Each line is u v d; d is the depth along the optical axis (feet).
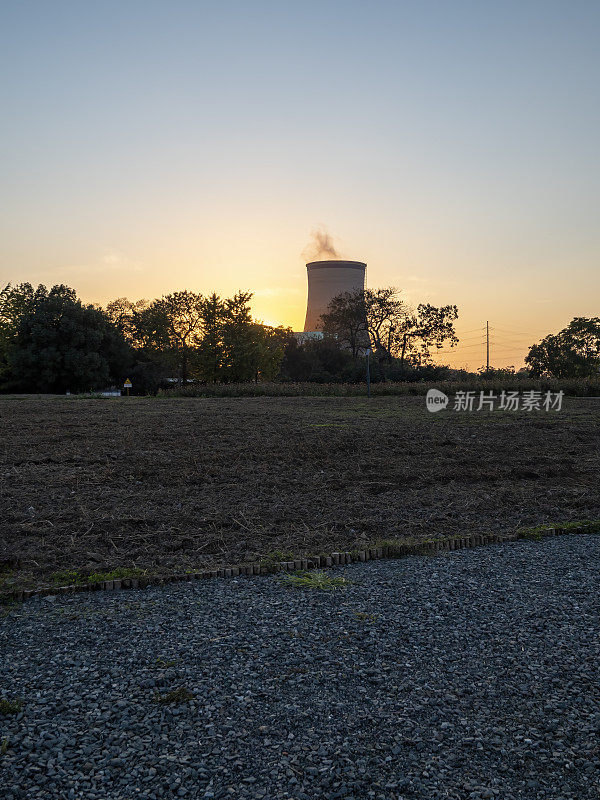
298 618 16.03
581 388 104.94
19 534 22.75
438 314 197.36
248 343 144.77
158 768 9.90
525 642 14.71
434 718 11.43
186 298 165.89
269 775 9.77
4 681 12.62
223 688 12.40
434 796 9.37
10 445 39.73
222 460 36.42
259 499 28.81
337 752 10.37
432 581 19.13
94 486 29.86
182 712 11.50
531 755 10.37
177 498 28.45
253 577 19.53
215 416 58.90
